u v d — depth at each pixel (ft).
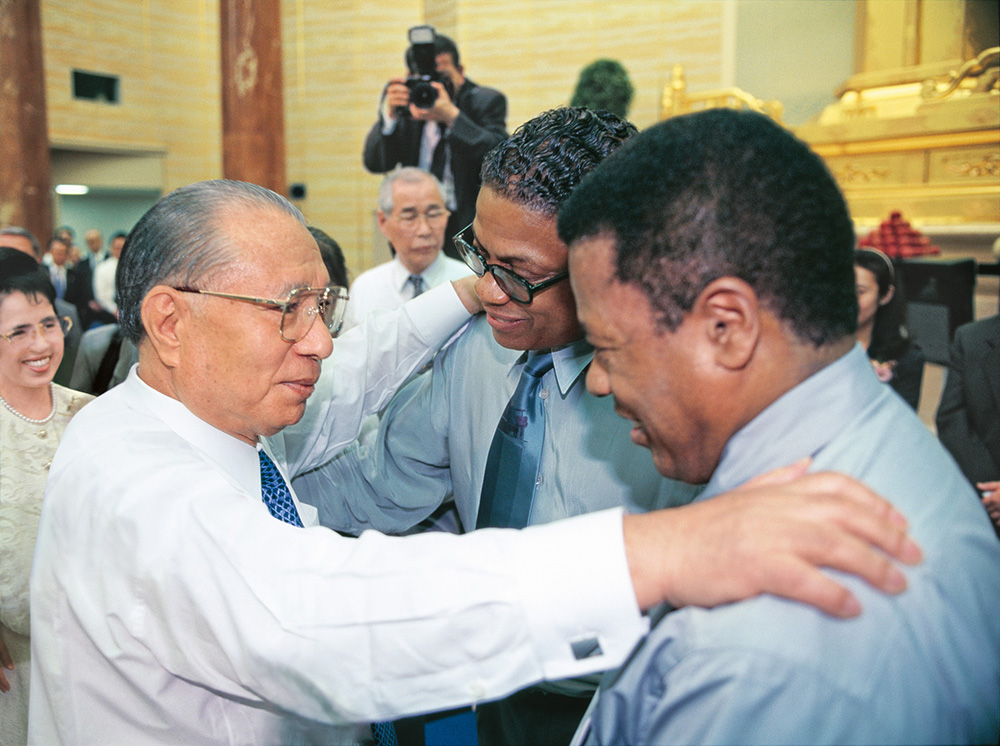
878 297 8.32
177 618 2.64
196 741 2.98
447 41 13.17
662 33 21.12
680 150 2.04
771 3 18.33
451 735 4.36
